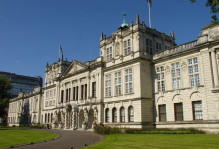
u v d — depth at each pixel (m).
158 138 26.36
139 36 45.38
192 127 36.25
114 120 47.69
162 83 43.00
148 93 43.62
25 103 101.44
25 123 97.31
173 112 39.69
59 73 70.31
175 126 38.94
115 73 49.25
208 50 35.03
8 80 73.94
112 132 37.97
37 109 87.75
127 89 45.72
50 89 79.00
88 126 52.97
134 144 21.28
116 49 50.34
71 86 62.66
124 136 30.97
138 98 42.47
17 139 30.41
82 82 58.28
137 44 45.12
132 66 45.25
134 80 44.25
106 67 51.28
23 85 158.62
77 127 56.09
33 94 93.50
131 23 47.25
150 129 39.66
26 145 24.31
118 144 21.61
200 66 36.72
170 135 30.39
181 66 39.75
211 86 33.91
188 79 38.28
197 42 37.44
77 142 26.19
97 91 52.03
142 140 24.58
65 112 61.66
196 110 36.56
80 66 59.47
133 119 43.56
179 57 40.34
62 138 31.69
